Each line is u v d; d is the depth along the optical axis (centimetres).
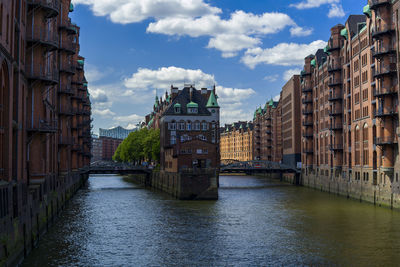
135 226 4325
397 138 5259
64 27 5488
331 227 4247
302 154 10381
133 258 3125
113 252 3284
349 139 7250
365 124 6450
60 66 5516
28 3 3466
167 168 8656
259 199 6844
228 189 8962
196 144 7512
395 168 5338
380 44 5616
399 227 4216
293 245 3500
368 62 6266
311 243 3569
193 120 9775
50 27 4322
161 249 3384
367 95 6372
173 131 9706
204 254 3241
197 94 10138
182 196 6675
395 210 5319
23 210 2989
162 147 9800
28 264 2883
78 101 7975
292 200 6694
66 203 6012
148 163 12950
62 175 5569
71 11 6831
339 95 7675
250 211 5388
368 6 6169
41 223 3691
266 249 3378
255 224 4441
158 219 4753
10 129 2614
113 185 10306
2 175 2525
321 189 8638
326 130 8538
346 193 7175
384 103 5488
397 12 5109
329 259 3084
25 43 3359
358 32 6738
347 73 7362
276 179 13188
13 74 2875
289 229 4162
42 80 3566
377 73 5616
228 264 2977
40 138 3628
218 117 9862
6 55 2538
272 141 14738
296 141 11062
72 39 5794
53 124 4297
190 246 3488
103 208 5650
